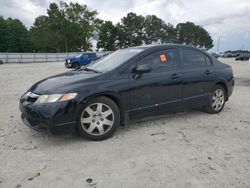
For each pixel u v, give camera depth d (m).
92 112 3.98
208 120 5.15
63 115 3.72
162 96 4.66
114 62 4.61
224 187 2.77
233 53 65.31
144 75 4.45
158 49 4.77
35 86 4.29
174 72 4.81
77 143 3.96
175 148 3.77
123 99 4.21
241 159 3.41
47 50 73.12
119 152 3.63
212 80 5.41
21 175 3.03
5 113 5.79
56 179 2.94
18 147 3.82
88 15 71.69
